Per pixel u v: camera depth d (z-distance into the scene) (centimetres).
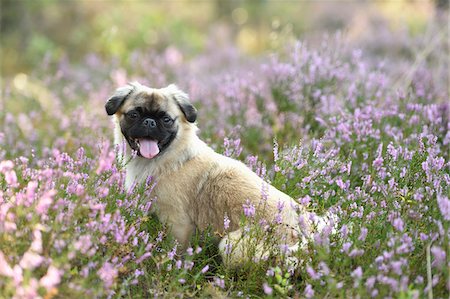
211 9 2714
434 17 1512
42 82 1269
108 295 440
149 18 2069
